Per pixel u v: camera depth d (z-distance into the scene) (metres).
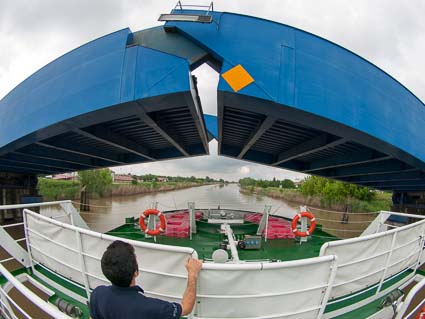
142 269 2.87
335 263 2.85
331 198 36.62
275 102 5.12
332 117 5.34
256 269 2.56
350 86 5.61
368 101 5.80
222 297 2.62
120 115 6.22
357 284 3.73
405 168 8.75
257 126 8.30
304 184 46.41
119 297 1.75
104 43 5.98
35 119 6.91
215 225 8.80
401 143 6.32
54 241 3.99
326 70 5.43
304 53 5.35
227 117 8.34
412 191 15.74
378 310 3.80
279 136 9.28
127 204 32.53
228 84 5.18
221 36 5.32
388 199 38.94
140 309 1.69
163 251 2.77
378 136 5.83
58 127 6.77
